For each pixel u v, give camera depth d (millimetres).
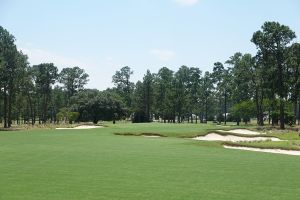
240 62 102312
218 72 145750
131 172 18266
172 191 14391
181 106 134125
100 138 40906
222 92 131750
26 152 26094
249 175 17922
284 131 64062
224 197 13602
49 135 45906
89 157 23531
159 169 19250
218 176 17562
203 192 14305
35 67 124938
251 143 36500
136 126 70188
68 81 155375
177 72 146500
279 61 78875
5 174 17406
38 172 17969
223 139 47281
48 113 144750
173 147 30875
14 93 88250
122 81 166750
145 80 141375
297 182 16312
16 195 13516
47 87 127625
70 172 18031
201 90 145500
